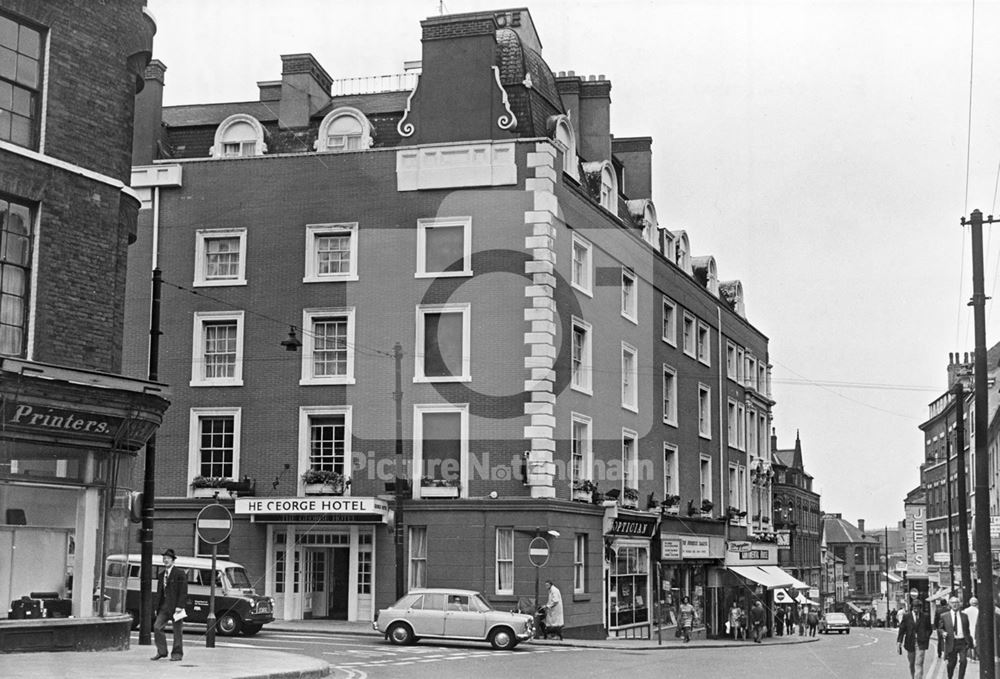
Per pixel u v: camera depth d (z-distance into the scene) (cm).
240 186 3562
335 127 3609
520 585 3231
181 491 3453
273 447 3428
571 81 4078
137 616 2878
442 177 3428
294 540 3400
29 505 1886
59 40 1977
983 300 2177
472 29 3497
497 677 1967
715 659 2803
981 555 2083
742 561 5244
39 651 1869
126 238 2109
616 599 3797
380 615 2791
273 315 3488
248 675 1659
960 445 3388
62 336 1934
